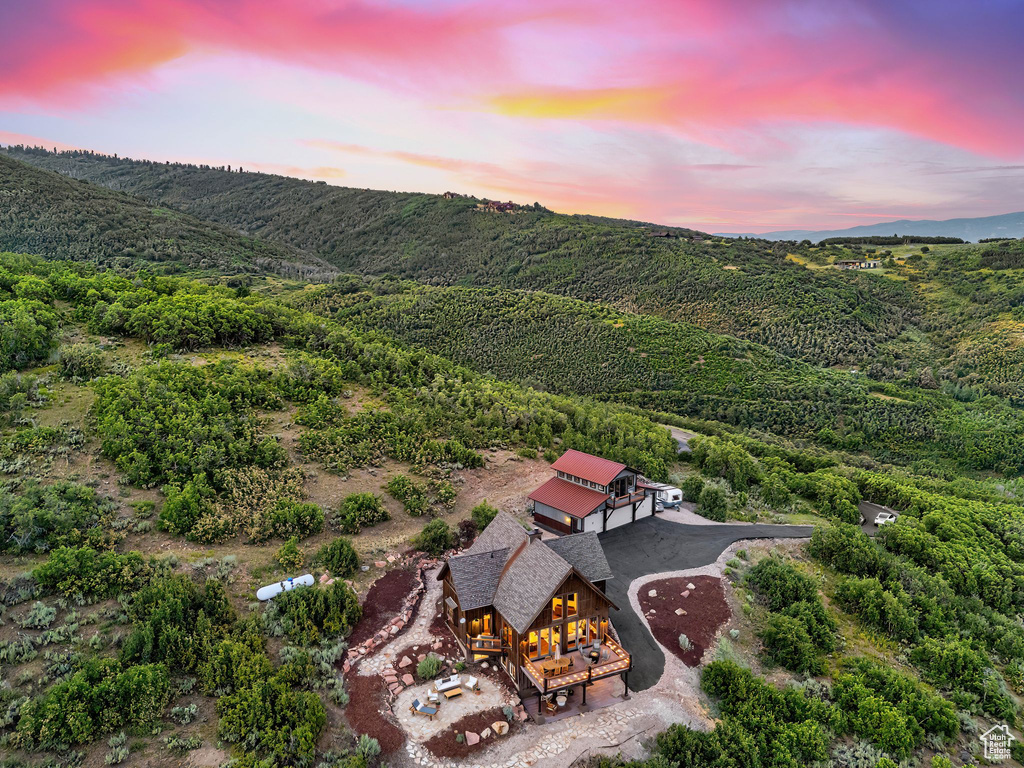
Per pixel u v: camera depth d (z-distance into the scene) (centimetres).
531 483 4756
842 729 2470
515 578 2614
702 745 2219
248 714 2080
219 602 2603
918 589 3662
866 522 5109
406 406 5538
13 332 4594
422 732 2227
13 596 2436
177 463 3675
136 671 2119
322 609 2697
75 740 1938
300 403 5134
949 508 5119
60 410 4078
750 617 3198
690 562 3775
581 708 2438
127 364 4984
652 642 2934
